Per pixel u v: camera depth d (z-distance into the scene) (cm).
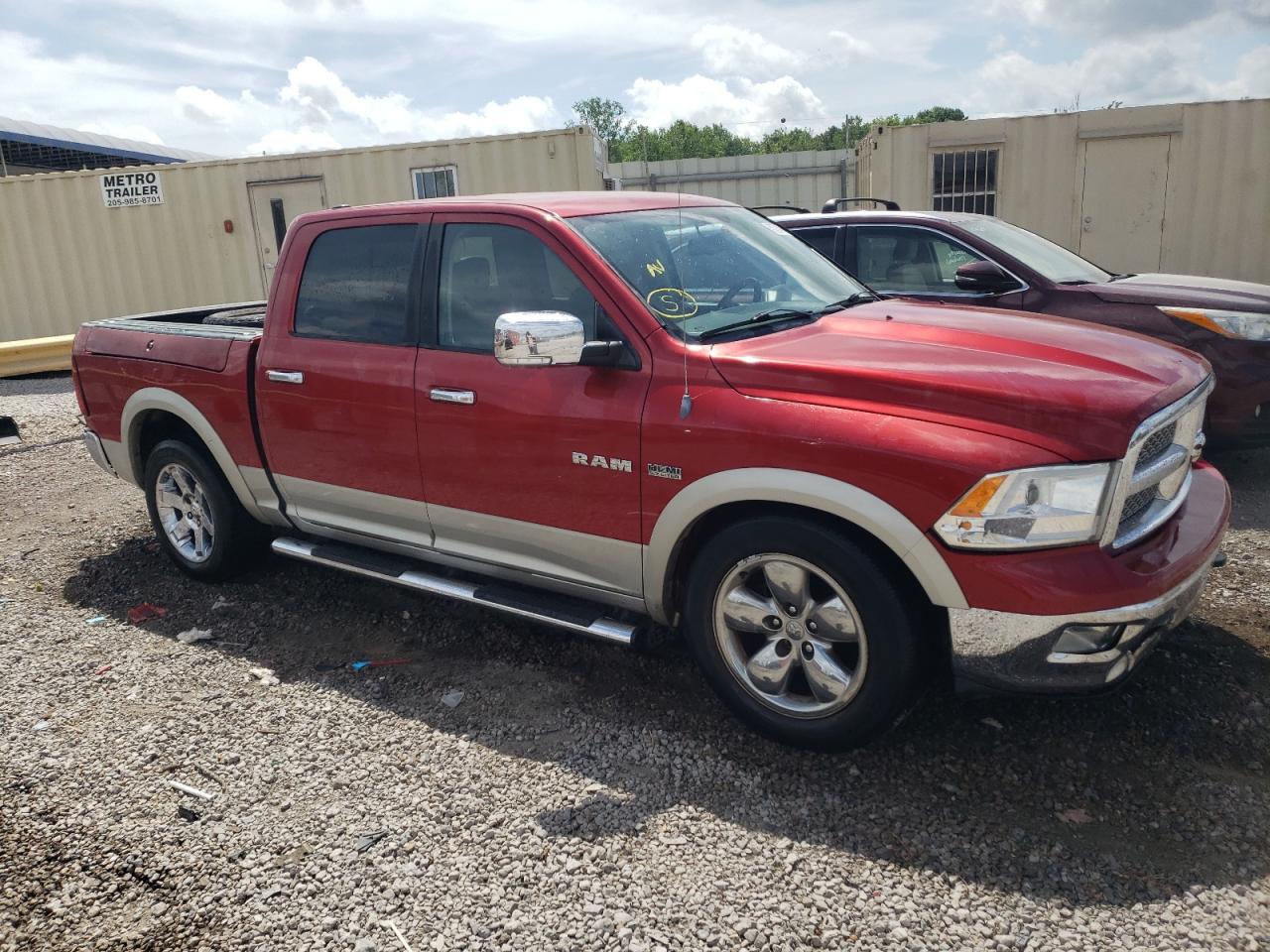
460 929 250
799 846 276
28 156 2616
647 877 266
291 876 273
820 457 289
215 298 1473
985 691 289
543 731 344
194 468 481
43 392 1194
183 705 374
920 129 1252
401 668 398
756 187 2336
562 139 1319
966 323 349
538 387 349
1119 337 342
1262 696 338
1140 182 1216
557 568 364
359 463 410
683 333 332
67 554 560
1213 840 270
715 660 330
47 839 293
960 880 260
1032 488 268
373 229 407
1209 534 310
